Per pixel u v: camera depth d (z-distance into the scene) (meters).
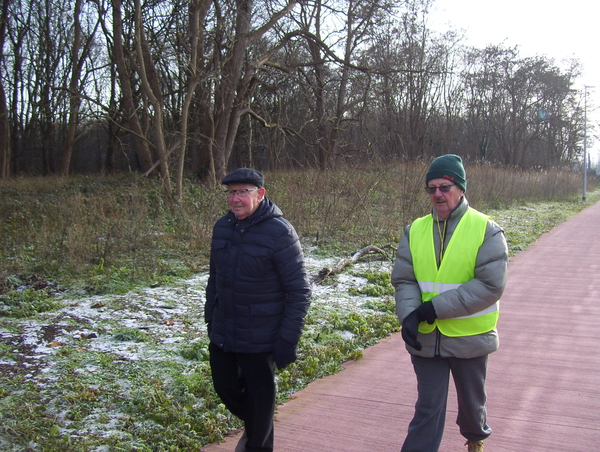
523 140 58.22
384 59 29.11
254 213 3.24
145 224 10.34
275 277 3.20
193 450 3.56
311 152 24.44
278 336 3.17
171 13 18.73
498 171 23.89
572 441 3.62
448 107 48.75
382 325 6.18
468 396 2.96
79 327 5.89
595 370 4.85
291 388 4.59
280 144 28.81
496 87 52.16
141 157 20.52
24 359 4.96
